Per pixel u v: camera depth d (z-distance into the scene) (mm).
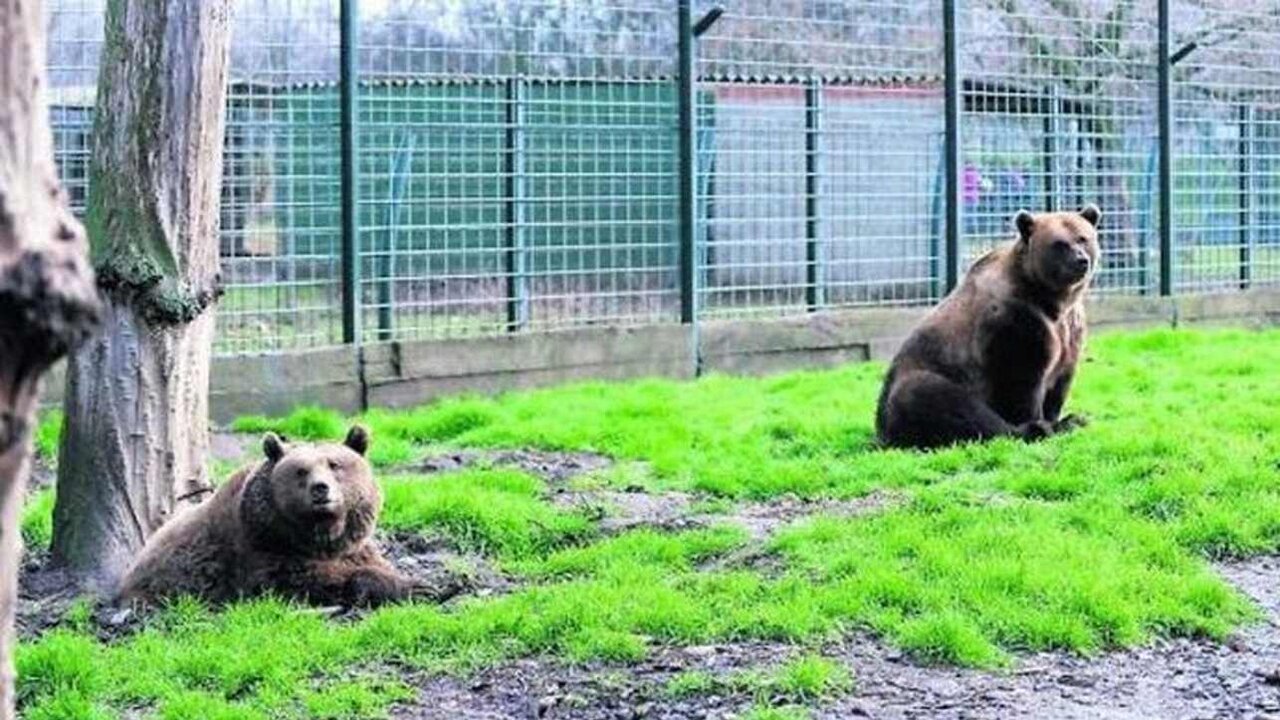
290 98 15672
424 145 16406
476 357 16516
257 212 15523
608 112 17406
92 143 9922
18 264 3043
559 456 13445
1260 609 8789
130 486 9852
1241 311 22375
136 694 7551
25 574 9922
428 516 10602
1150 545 9492
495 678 7750
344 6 15641
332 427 14594
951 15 19422
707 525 10664
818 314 18812
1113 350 18781
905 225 19672
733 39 18094
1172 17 21641
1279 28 22969
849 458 12742
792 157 18828
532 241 17031
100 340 9875
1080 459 11633
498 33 16734
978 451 12258
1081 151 20984
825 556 9391
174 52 9797
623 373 17453
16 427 3088
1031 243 13188
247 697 7543
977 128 20109
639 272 17719
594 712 7266
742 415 14773
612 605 8406
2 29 3078
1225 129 22484
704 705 7320
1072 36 20766
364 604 8898
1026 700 7422
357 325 15945
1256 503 10258
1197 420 13000
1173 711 7348
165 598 8891
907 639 8016
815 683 7418
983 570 8805
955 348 13273
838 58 19062
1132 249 21469
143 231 9820
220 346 15430
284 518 8789
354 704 7336
